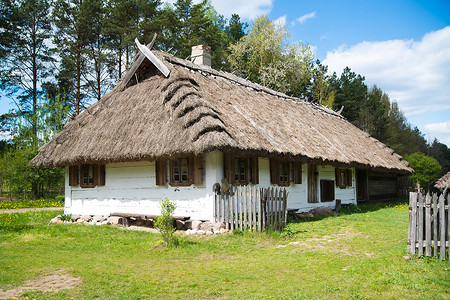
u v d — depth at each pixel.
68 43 28.09
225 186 10.17
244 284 5.45
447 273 5.69
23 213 15.82
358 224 11.56
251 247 8.04
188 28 33.50
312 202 15.23
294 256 7.09
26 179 23.78
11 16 28.19
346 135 19.41
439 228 6.54
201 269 6.29
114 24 28.06
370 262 6.46
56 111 26.83
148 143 10.54
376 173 22.02
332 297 4.82
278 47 35.59
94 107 14.34
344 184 18.19
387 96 51.12
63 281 5.68
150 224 11.52
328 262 6.60
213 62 33.50
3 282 5.59
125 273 6.07
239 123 11.26
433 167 30.30
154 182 11.64
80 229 11.02
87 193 13.43
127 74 14.19
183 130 10.05
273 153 10.91
